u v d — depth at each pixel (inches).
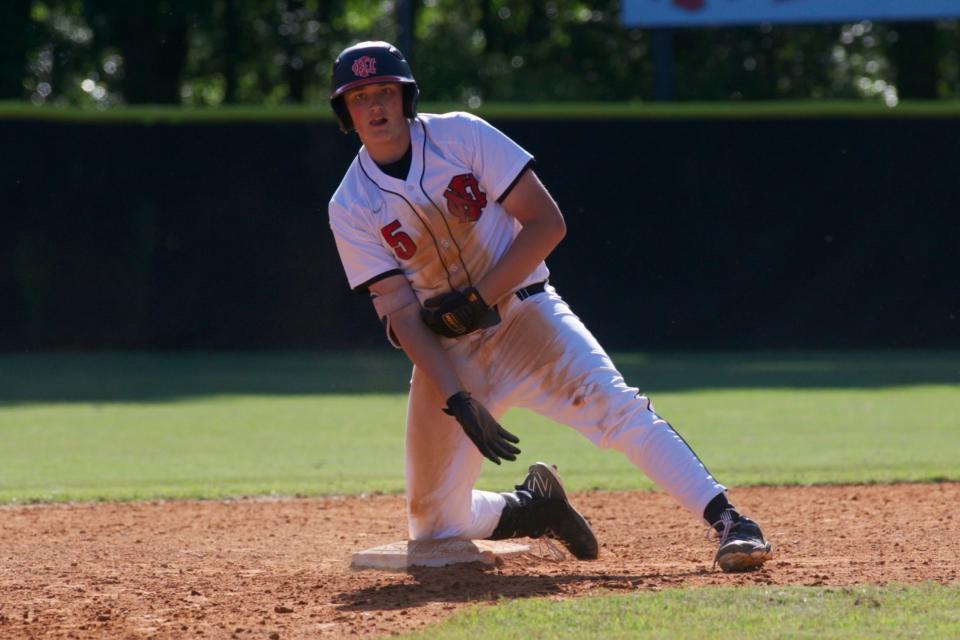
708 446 1365.7
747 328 2672.2
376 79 601.3
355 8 4965.6
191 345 2637.8
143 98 3927.2
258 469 1240.8
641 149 2640.3
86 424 1644.9
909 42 4089.6
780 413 1672.0
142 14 3831.2
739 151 2642.7
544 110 2628.0
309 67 4852.4
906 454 1273.4
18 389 2080.5
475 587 613.3
